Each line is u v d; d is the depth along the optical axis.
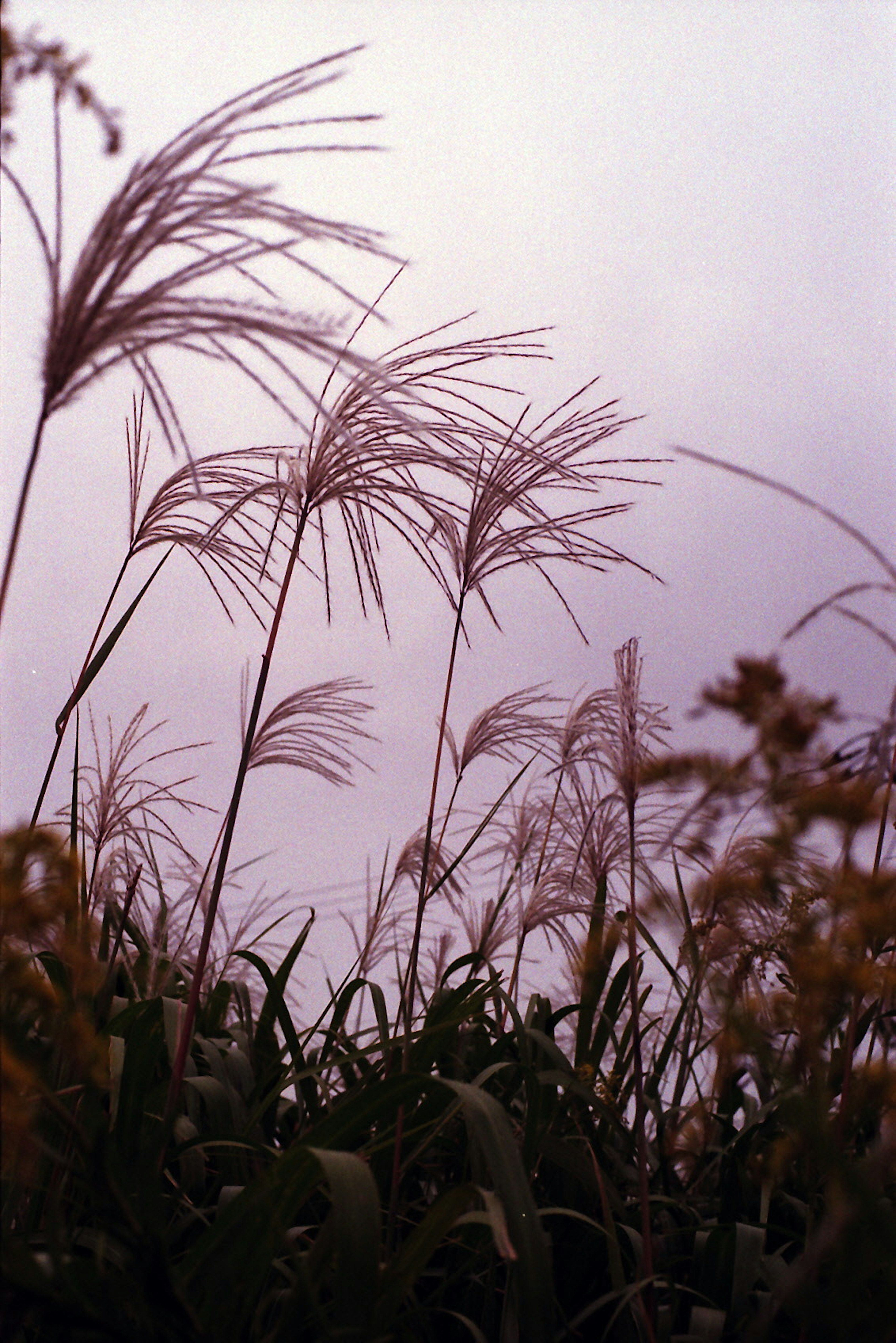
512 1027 3.10
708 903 1.83
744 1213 2.33
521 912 3.09
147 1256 1.25
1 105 1.30
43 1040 1.89
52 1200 1.71
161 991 2.61
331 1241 1.50
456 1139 2.40
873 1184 1.32
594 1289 2.22
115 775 2.92
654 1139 2.50
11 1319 1.34
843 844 1.39
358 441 2.03
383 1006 2.49
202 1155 2.11
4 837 1.30
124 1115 1.87
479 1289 2.10
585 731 2.86
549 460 2.14
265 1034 2.72
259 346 1.40
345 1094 2.22
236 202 1.35
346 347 1.38
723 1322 1.86
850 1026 1.54
